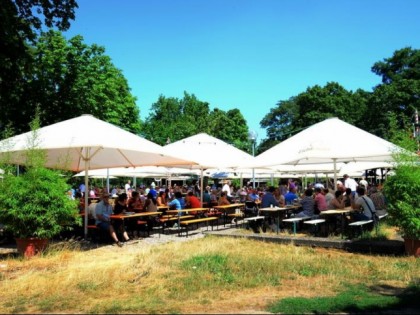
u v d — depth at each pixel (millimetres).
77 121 13391
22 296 6859
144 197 23469
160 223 16609
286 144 15039
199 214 17547
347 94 60750
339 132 14477
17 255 10859
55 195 10445
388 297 6512
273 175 38969
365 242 10914
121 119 42656
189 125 70188
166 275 8094
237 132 78812
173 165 18688
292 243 11992
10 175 10594
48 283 7582
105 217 12617
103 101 33312
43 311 5977
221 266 8758
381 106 49781
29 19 18688
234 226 17766
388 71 55875
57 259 9977
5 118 20141
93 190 31172
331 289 7090
